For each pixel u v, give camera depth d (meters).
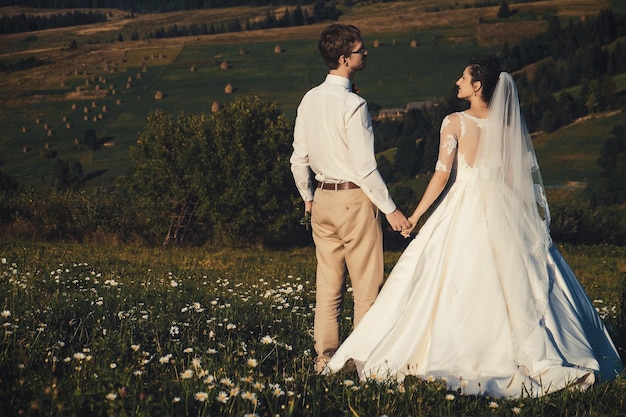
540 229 4.64
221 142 29.62
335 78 4.71
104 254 17.03
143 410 3.25
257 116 30.44
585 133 117.06
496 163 4.64
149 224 29.45
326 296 4.95
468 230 4.61
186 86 181.62
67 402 3.30
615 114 121.88
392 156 127.69
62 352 4.28
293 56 196.38
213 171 29.42
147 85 185.38
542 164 108.38
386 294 4.73
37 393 3.39
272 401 3.70
